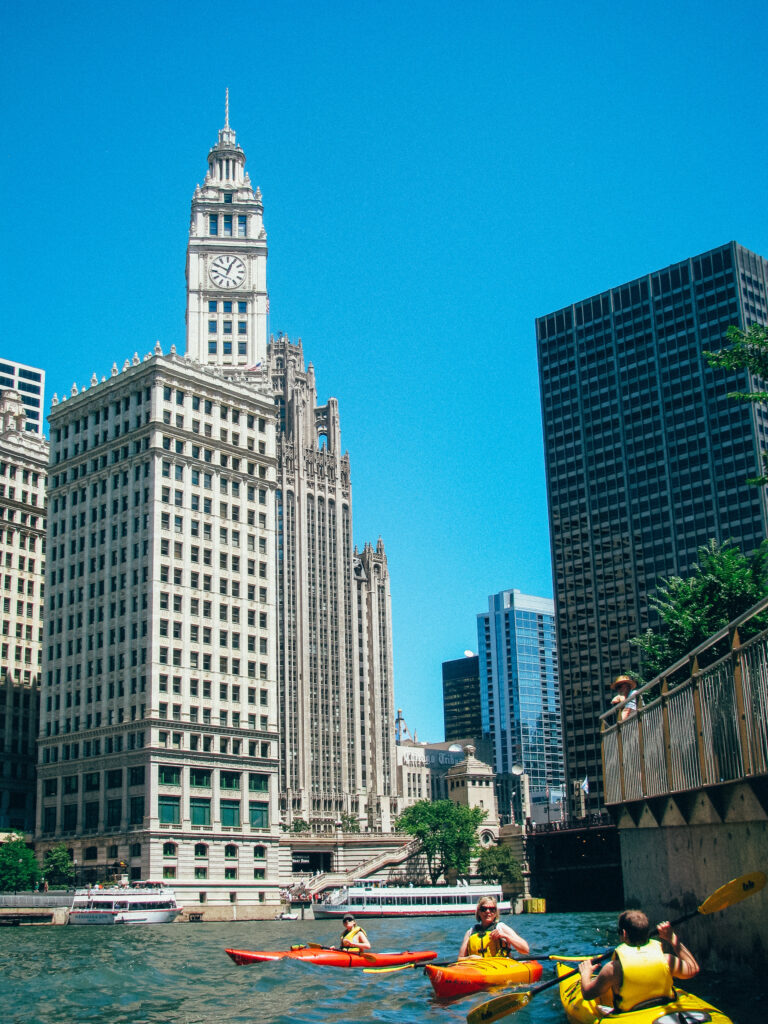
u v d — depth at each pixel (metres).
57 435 160.88
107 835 136.25
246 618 151.50
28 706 167.88
